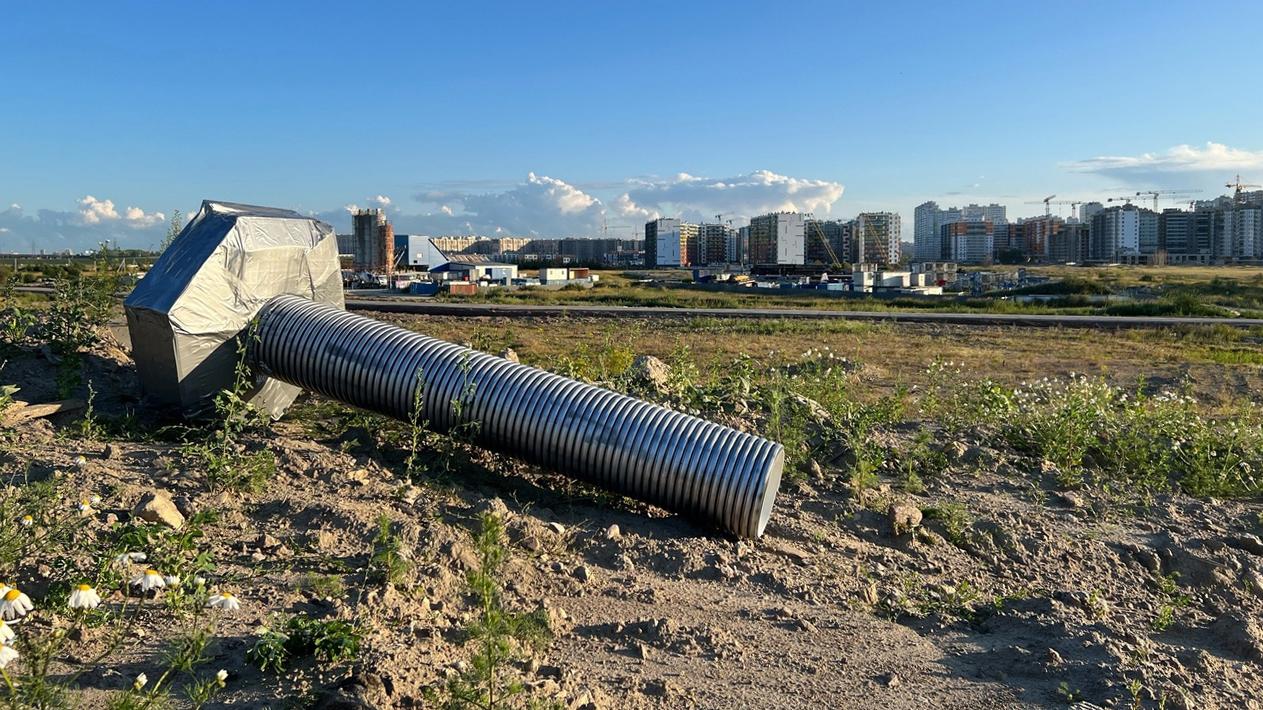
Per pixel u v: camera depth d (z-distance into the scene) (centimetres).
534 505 763
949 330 3206
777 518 787
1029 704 479
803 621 571
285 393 946
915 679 505
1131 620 631
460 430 810
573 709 419
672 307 4519
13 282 1231
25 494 561
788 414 1068
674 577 643
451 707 390
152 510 575
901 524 774
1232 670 540
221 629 459
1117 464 1040
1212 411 1577
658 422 765
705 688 473
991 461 1030
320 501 652
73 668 411
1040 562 743
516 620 469
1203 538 815
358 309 3688
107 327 1088
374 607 493
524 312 3728
